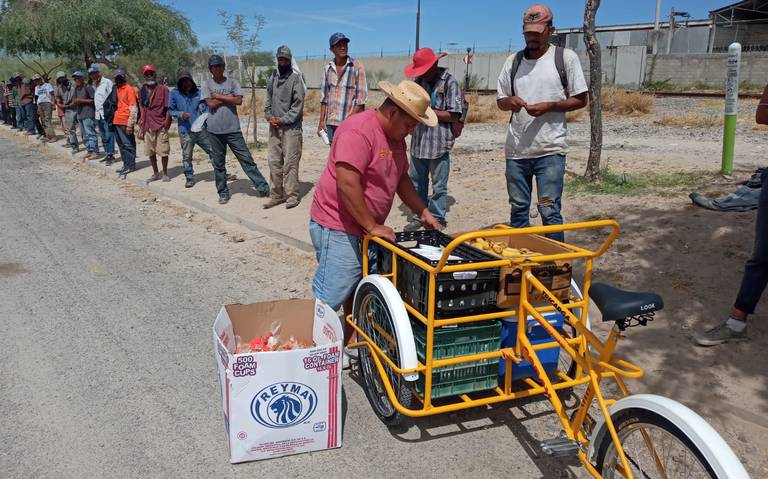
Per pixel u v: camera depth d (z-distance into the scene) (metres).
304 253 6.92
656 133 14.06
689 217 6.05
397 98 3.34
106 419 3.65
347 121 3.57
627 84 34.03
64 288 5.86
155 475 3.15
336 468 3.20
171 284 5.97
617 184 7.65
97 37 22.28
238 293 5.72
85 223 8.44
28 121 19.39
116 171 12.03
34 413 3.71
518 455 3.31
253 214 8.37
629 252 5.52
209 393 3.95
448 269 3.01
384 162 3.56
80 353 4.50
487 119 19.62
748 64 30.64
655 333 4.34
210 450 3.36
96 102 12.70
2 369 4.26
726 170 7.59
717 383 3.72
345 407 3.80
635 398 2.51
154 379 4.12
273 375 3.10
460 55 42.00
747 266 3.97
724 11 40.41
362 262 3.84
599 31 39.88
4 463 3.24
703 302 4.60
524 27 4.67
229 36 14.81
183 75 9.97
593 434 2.75
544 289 3.03
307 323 3.80
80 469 3.20
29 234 7.85
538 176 4.88
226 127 8.66
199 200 9.31
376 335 3.64
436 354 3.19
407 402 3.31
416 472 3.18
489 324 3.28
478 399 3.40
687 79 32.84
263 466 3.21
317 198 3.86
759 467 3.06
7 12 23.34
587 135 14.05
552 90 4.66
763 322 4.27
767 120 4.03
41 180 11.86
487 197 8.05
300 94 8.02
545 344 3.27
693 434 2.23
